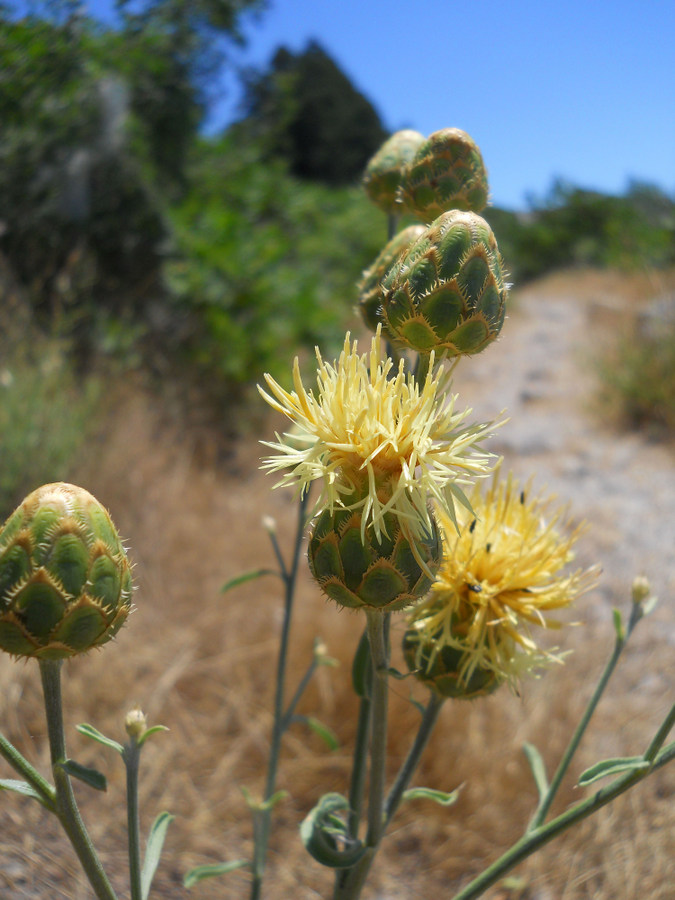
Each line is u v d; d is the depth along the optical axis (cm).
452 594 163
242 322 750
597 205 2450
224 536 519
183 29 765
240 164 1016
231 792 346
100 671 369
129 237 715
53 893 266
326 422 127
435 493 121
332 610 426
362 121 2775
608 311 1341
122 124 714
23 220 645
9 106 591
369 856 161
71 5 591
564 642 444
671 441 802
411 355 260
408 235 172
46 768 319
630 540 582
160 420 654
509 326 1458
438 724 364
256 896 222
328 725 376
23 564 117
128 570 128
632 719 392
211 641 422
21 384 495
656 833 329
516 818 340
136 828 142
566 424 865
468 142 168
